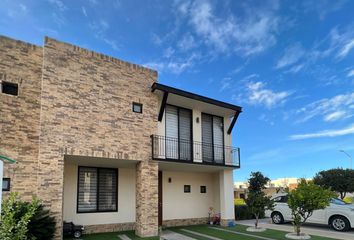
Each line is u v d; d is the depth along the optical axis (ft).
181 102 49.52
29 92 35.81
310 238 38.88
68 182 42.96
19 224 18.66
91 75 39.65
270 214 57.57
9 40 35.37
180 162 45.88
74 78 38.14
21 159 34.01
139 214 41.96
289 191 42.50
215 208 57.21
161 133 46.68
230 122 58.18
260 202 47.39
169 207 52.34
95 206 44.80
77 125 37.40
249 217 63.98
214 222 54.54
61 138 35.96
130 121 42.32
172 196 53.16
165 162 45.16
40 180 33.83
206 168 52.65
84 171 44.91
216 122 56.90
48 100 35.81
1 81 34.09
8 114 34.06
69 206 42.37
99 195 45.44
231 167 52.75
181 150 49.42
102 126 39.47
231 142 57.47
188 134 51.55
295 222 40.93
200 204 56.44
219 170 55.62
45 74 36.09
